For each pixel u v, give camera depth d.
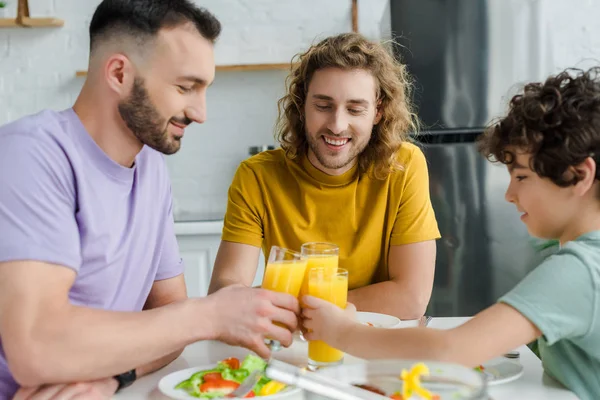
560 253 1.05
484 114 2.73
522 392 1.03
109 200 1.19
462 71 2.73
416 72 2.76
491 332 1.00
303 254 1.30
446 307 2.77
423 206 1.74
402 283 1.68
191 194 3.50
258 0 3.42
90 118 1.17
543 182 1.08
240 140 3.48
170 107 1.13
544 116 1.05
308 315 1.15
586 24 3.38
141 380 1.11
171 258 1.44
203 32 1.13
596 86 1.08
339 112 1.61
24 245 0.99
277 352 1.24
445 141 2.74
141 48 1.10
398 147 1.74
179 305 1.08
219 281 1.68
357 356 1.08
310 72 1.66
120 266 1.23
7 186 1.02
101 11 1.13
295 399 1.00
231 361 1.10
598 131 1.03
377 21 3.42
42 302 0.98
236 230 1.77
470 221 2.73
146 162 1.31
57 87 3.44
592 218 1.08
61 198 1.08
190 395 1.00
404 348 1.03
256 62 3.44
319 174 1.72
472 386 0.63
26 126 1.09
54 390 0.98
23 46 3.43
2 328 0.97
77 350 0.97
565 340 1.07
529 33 2.70
